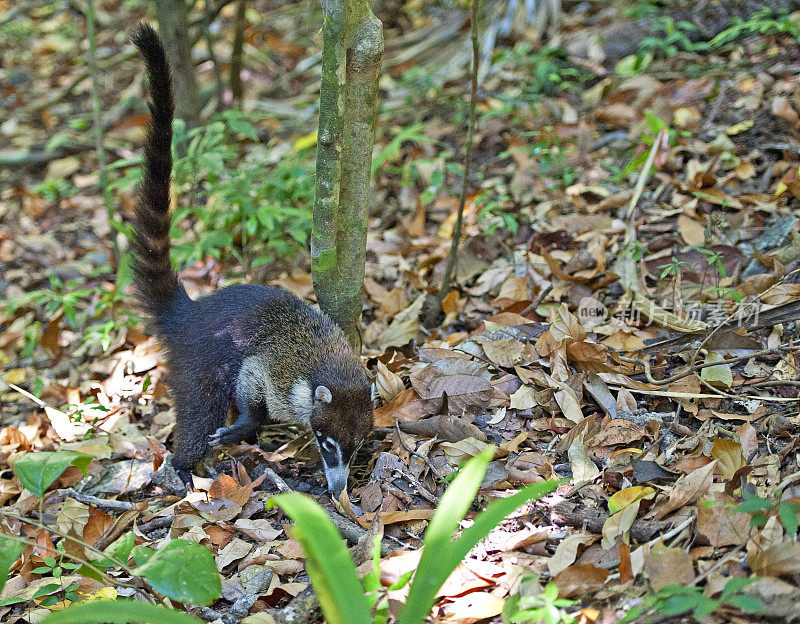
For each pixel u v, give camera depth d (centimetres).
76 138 627
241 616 452
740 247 508
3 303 555
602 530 452
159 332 493
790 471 457
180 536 468
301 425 490
